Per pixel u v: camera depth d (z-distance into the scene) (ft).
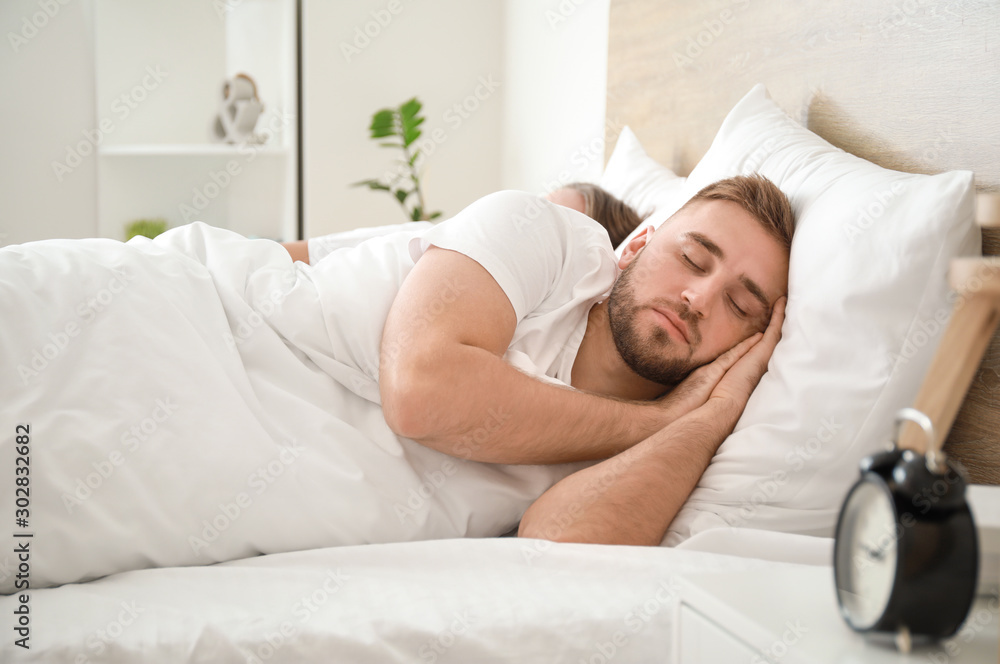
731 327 3.64
